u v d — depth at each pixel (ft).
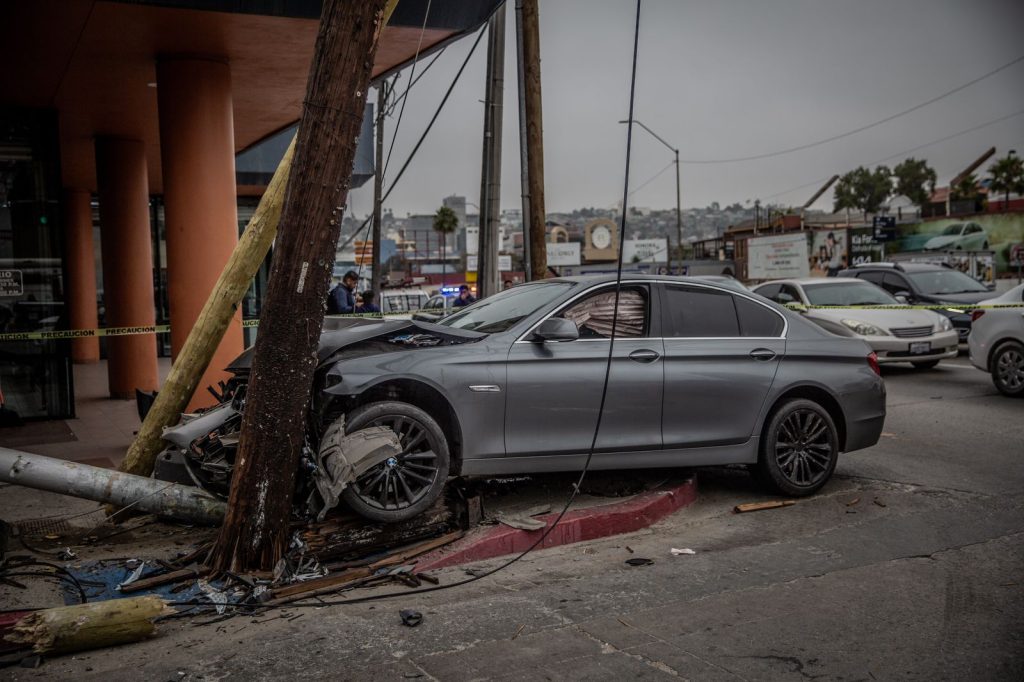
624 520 20.51
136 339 46.29
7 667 13.12
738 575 17.28
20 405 36.73
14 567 16.90
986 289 60.49
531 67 36.22
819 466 23.36
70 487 17.93
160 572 16.66
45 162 38.14
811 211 274.77
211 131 32.04
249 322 44.21
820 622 14.76
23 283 37.37
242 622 14.93
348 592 16.38
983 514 21.26
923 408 37.45
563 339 19.90
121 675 12.89
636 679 12.64
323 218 15.98
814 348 23.36
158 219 69.77
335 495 17.08
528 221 37.09
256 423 16.38
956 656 13.33
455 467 19.89
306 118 15.74
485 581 17.11
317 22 28.45
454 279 255.70
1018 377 39.01
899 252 159.43
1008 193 218.18
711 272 242.58
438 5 30.81
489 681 12.60
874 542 19.26
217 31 29.09
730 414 22.07
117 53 31.07
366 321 21.76
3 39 28.94
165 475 19.72
